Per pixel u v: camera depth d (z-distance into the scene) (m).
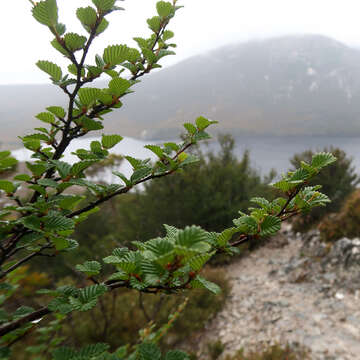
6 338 1.00
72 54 0.84
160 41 1.19
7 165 1.09
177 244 0.53
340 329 4.43
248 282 6.67
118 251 0.88
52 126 1.03
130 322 4.33
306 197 0.97
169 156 1.05
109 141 1.01
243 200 8.53
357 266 5.94
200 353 4.29
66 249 1.01
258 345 4.38
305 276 6.41
